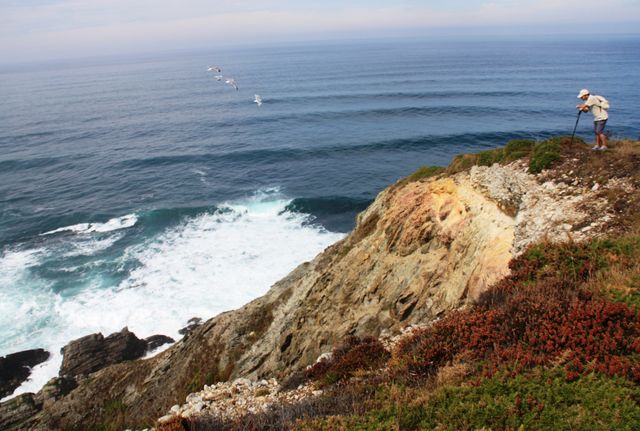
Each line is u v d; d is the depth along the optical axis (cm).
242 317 2544
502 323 890
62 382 2628
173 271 3850
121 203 5725
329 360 1212
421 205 1945
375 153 7531
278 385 1269
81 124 11362
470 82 15975
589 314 791
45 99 17500
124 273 3875
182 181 6519
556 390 673
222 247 4247
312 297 2273
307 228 4684
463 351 876
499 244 1386
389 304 1769
